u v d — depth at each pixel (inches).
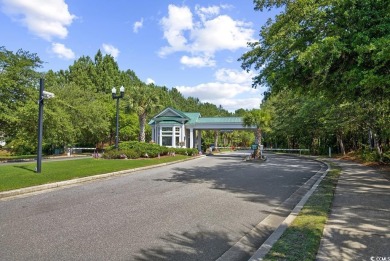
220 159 1195.3
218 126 1705.2
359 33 323.6
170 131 1656.0
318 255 174.9
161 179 557.0
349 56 351.9
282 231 226.4
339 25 361.4
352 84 340.2
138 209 311.0
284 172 689.6
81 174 552.7
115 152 969.5
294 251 180.2
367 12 333.1
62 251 193.8
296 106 1424.7
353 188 417.4
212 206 328.5
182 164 922.7
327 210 281.9
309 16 372.2
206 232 238.1
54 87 1686.8
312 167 827.4
